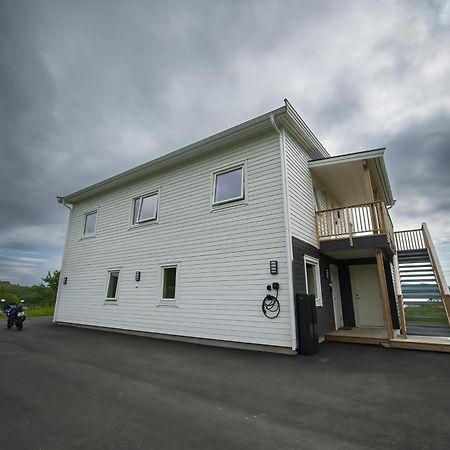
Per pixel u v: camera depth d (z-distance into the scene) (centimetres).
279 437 242
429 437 242
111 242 1107
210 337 742
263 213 726
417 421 275
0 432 250
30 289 3275
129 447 225
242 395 352
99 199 1230
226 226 787
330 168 899
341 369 482
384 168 905
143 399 337
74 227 1313
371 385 392
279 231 688
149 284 928
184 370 476
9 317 1024
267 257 692
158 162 966
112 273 1076
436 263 928
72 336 872
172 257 890
